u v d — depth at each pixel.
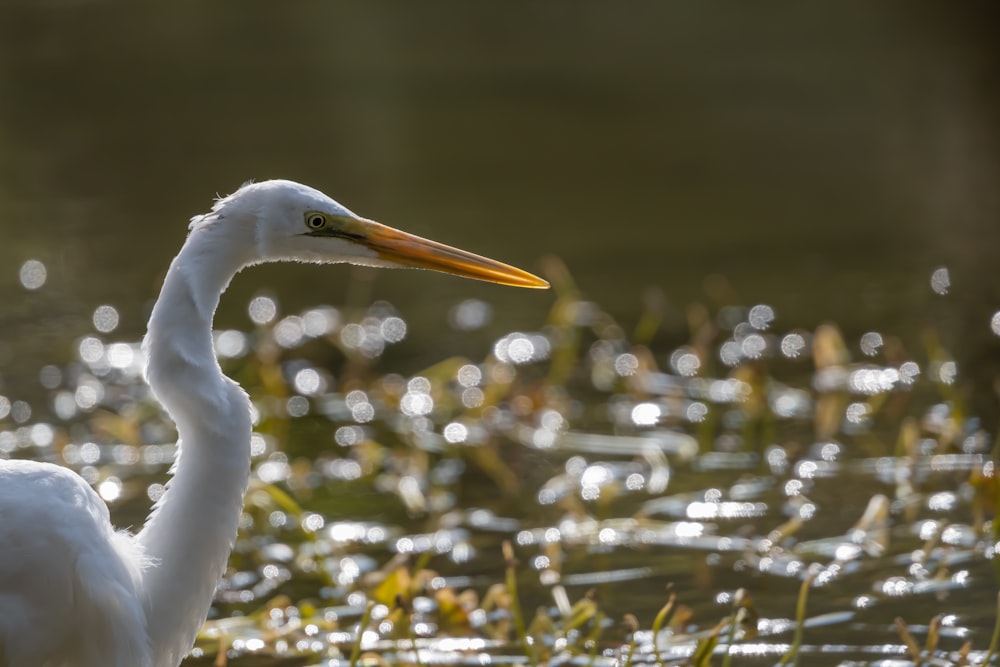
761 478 9.95
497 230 16.66
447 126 21.88
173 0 33.12
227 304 14.86
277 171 19.20
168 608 5.77
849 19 29.36
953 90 22.98
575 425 11.23
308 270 16.30
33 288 15.02
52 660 5.43
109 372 12.59
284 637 7.61
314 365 12.81
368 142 20.88
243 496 5.91
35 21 31.22
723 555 8.67
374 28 30.06
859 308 13.64
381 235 6.16
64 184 18.98
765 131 21.30
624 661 7.10
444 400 11.63
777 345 12.81
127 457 10.68
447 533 9.22
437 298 14.95
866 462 10.09
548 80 25.00
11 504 5.29
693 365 12.43
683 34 28.80
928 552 8.31
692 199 18.06
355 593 8.23
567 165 19.80
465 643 7.58
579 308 14.00
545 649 7.18
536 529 9.23
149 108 23.30
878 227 16.53
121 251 16.19
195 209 17.61
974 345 12.29
